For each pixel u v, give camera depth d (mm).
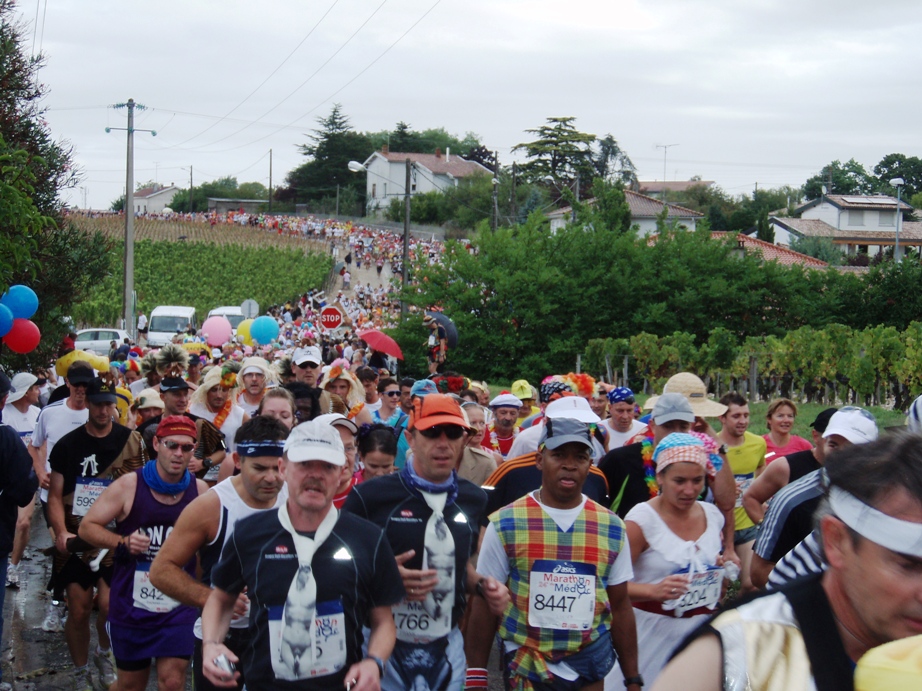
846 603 1754
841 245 83938
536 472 5883
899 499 1664
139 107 33594
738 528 7375
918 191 129750
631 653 4582
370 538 3682
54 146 16922
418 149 148375
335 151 137250
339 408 8812
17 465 6070
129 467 7023
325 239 102750
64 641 7570
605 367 27250
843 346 22375
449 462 4301
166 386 7594
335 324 24281
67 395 9438
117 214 110562
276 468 4375
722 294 34156
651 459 6086
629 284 34125
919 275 35938
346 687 3549
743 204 115250
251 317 30266
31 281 16141
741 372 24141
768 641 1688
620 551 4508
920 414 3969
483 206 100125
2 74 15688
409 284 33969
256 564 3562
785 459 6188
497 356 33281
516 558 4492
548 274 32688
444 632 4293
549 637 4438
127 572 5391
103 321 48219
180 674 5352
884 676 1469
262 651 3564
